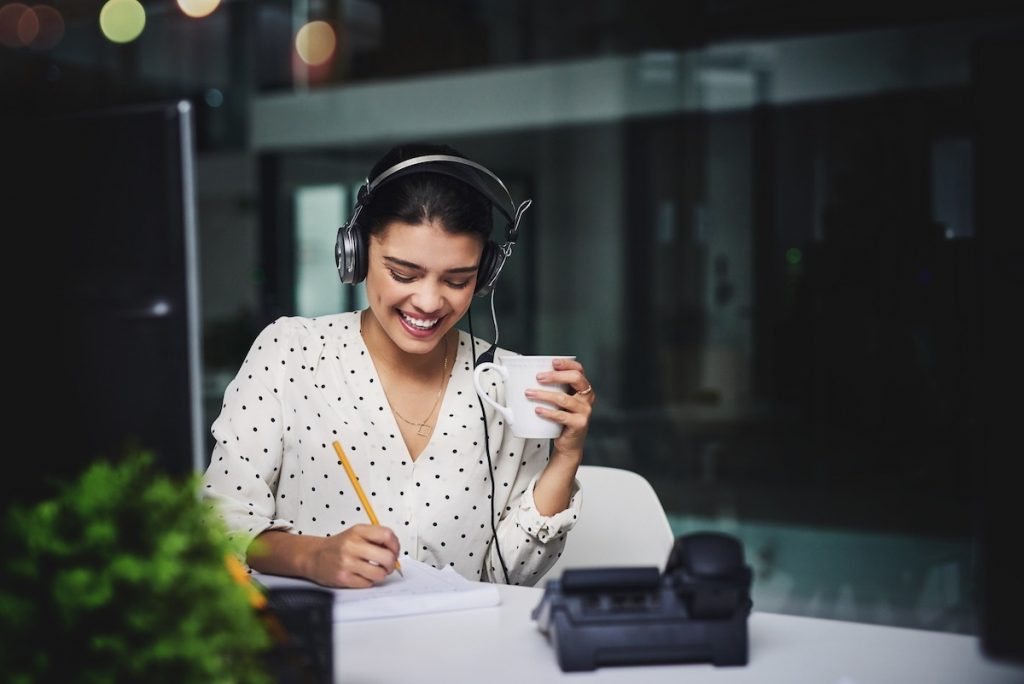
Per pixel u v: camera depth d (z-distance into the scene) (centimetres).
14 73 796
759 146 858
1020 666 70
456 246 136
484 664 92
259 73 995
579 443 139
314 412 150
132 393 132
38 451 134
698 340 895
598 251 945
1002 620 70
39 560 63
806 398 807
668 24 884
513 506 155
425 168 137
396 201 135
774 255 854
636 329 929
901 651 95
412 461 150
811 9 816
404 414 153
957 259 733
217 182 1037
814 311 808
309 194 1027
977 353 65
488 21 948
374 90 994
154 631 61
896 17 782
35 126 134
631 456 734
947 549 470
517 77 952
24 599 61
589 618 91
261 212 1034
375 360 154
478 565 152
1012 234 59
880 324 766
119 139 131
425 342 142
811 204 833
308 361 153
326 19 927
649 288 925
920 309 742
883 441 718
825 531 518
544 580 150
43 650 61
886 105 793
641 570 93
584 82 930
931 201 768
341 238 141
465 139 980
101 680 60
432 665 92
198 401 132
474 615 109
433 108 981
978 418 67
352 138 1008
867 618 355
